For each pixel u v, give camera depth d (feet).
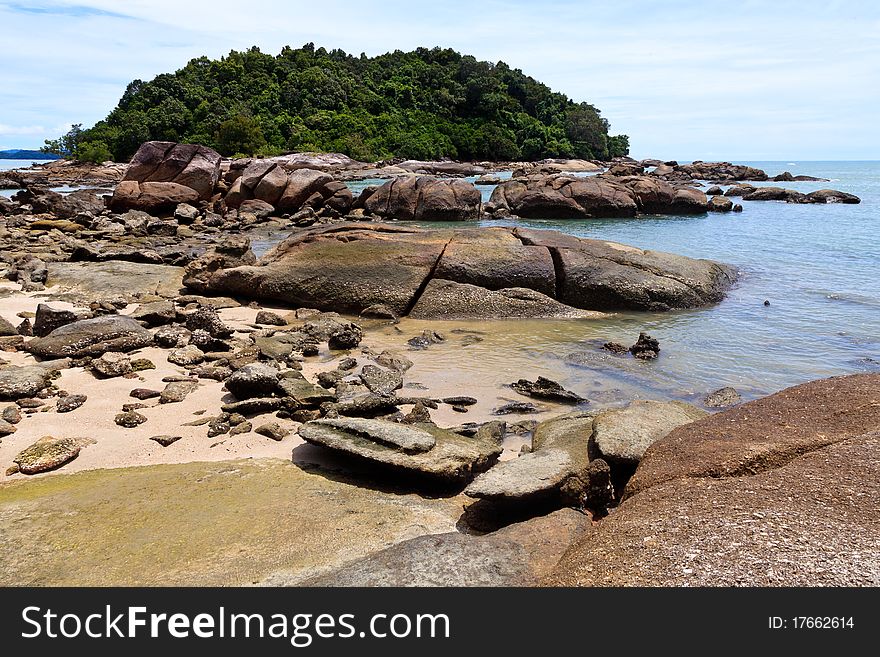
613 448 22.84
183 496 20.68
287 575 16.58
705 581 13.39
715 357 39.70
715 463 18.89
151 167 116.16
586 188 128.06
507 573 16.07
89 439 25.36
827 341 42.96
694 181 238.68
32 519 18.95
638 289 51.52
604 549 15.28
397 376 33.73
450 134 353.72
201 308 47.65
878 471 16.88
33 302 48.96
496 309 49.75
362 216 115.14
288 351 38.04
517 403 31.45
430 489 22.56
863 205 152.66
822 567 13.37
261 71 352.08
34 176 240.53
